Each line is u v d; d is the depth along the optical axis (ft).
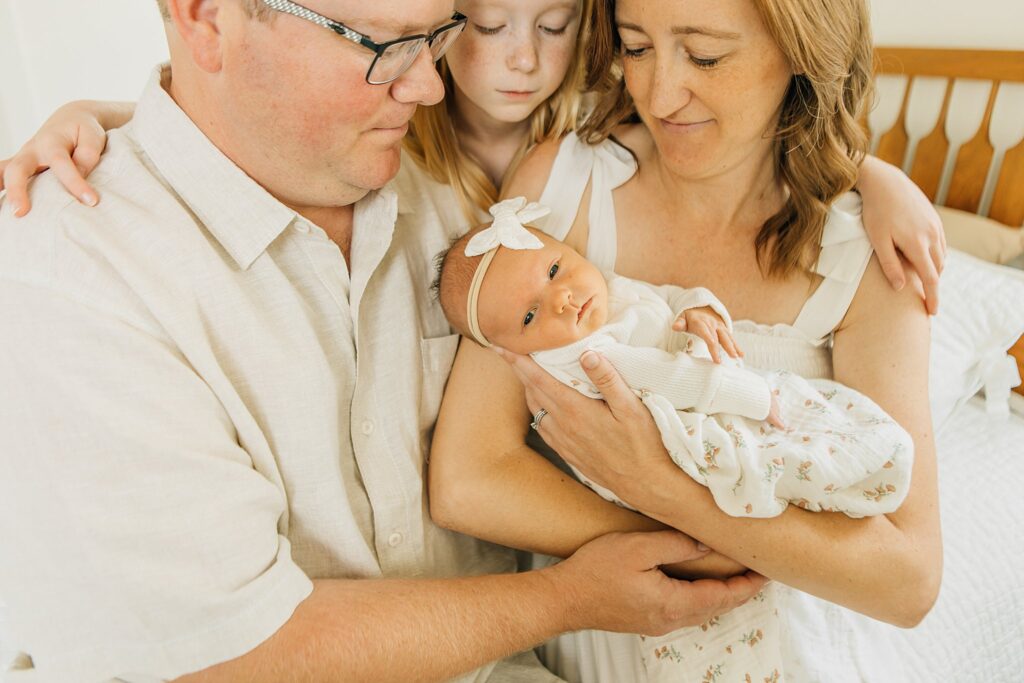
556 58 3.83
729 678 3.37
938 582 3.21
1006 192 7.31
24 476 2.42
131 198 2.85
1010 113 7.39
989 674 4.26
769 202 3.85
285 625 2.67
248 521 2.66
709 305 3.40
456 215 4.13
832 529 3.13
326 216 3.37
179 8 2.51
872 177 3.94
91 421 2.41
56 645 2.46
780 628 3.45
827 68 3.22
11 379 2.44
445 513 3.50
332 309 3.24
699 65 3.17
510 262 3.41
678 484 3.16
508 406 3.64
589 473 3.42
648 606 3.20
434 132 4.03
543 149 4.17
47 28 7.75
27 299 2.52
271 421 2.99
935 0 8.19
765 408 3.14
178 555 2.48
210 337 2.84
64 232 2.62
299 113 2.68
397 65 2.69
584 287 3.36
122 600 2.40
